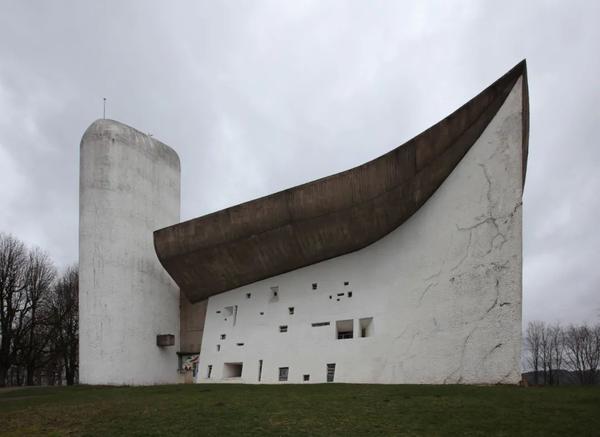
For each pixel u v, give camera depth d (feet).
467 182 59.11
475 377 54.13
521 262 53.78
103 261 86.07
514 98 56.70
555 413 36.58
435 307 58.85
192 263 81.00
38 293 126.31
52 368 145.79
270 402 46.01
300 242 70.90
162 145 100.99
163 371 90.07
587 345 162.09
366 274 67.67
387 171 61.67
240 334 79.20
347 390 51.26
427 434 33.96
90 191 88.63
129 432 37.58
